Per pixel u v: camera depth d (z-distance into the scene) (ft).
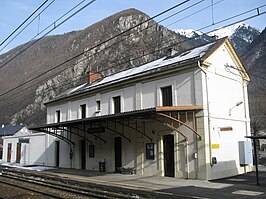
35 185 50.29
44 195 39.63
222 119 58.80
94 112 79.92
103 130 69.97
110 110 74.13
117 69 232.53
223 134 58.13
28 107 286.05
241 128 64.49
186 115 55.42
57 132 94.89
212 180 52.70
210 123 55.11
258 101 142.82
